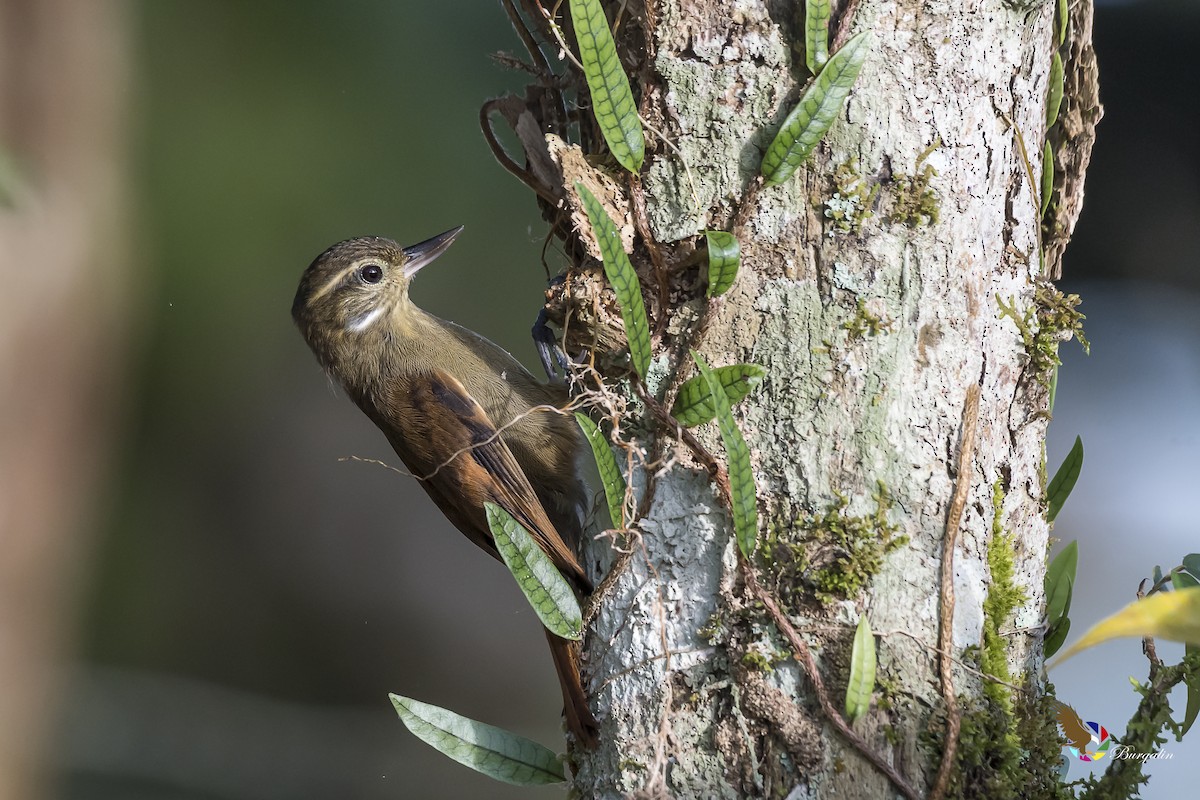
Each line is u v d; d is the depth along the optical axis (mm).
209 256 15297
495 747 5527
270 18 15383
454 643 16141
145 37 15078
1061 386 13844
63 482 14750
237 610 15945
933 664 5062
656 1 5344
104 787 14070
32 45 14273
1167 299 13531
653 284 5426
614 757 5297
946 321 5277
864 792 4922
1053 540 6121
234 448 16281
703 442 5289
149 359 15539
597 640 5473
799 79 5258
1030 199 5684
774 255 5250
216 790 14305
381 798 14344
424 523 16719
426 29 15594
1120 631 4074
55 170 14352
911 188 5242
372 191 15477
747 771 5035
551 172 6172
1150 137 13078
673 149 5332
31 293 14320
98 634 15227
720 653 5164
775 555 5152
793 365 5211
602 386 5492
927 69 5301
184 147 15133
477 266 15789
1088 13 5992
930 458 5211
